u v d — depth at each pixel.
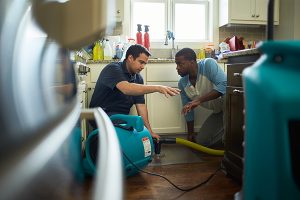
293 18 3.06
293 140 0.58
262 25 3.23
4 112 0.26
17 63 0.30
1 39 0.27
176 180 1.53
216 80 2.18
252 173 0.59
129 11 3.14
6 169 0.26
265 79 0.55
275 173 0.54
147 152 1.59
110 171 0.30
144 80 2.60
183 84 2.45
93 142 1.25
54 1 0.42
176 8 3.27
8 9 0.29
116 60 2.56
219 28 3.27
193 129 2.59
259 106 0.56
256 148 0.57
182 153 2.09
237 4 3.05
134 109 2.42
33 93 0.34
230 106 1.57
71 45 0.53
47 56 0.42
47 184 0.32
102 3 0.46
